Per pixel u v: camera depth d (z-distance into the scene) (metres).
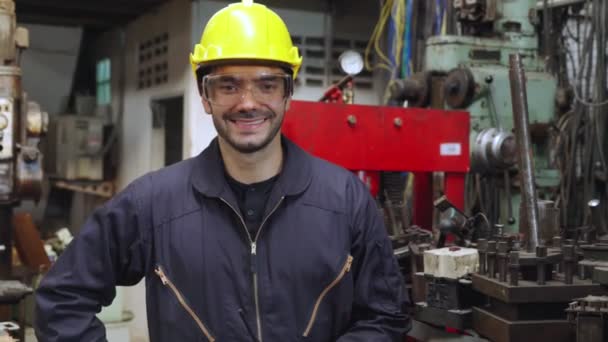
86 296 1.68
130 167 5.05
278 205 1.64
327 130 2.45
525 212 1.90
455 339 1.90
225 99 1.60
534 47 3.27
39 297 1.67
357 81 4.33
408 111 2.59
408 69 3.72
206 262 1.62
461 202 2.73
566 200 3.37
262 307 1.62
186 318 1.62
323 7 4.23
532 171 1.94
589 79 3.43
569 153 3.45
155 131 4.66
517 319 1.73
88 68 5.93
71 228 5.71
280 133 1.73
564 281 1.76
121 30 5.20
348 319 1.70
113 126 5.29
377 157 2.53
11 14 2.81
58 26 5.43
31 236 3.58
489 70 3.09
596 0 3.35
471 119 3.06
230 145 1.62
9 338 2.08
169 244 1.65
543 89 3.18
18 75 2.80
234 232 1.64
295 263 1.63
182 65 4.11
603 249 1.81
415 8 3.72
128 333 3.61
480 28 3.32
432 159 2.62
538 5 3.66
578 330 1.60
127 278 1.74
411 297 2.16
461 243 2.26
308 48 4.20
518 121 1.98
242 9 1.69
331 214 1.67
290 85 1.64
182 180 1.69
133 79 4.98
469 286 1.92
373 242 1.71
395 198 2.64
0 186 2.73
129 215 1.68
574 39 3.73
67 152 5.12
